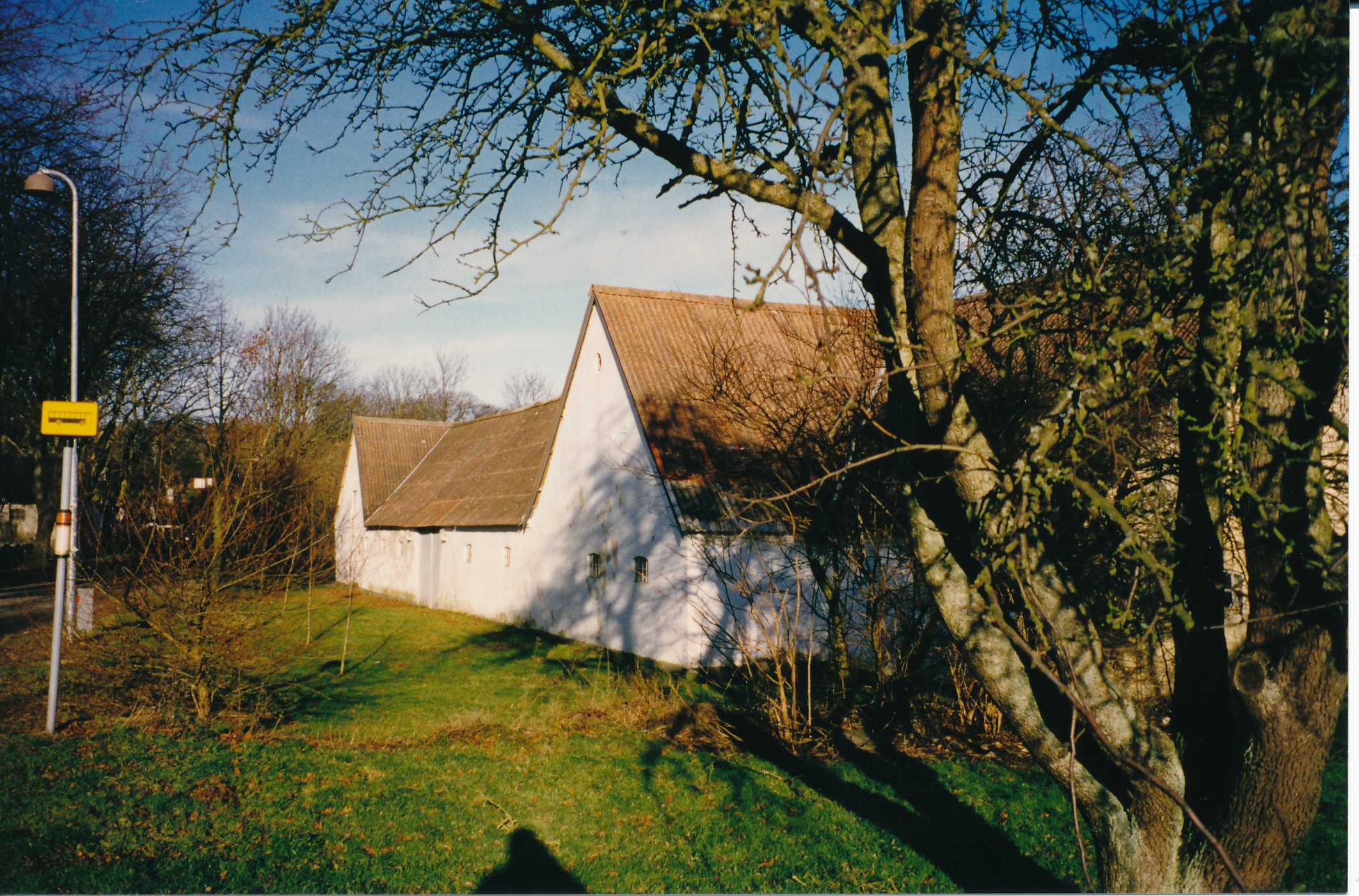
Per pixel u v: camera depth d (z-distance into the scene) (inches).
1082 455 182.4
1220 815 145.2
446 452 1310.3
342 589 1270.9
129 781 298.0
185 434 850.1
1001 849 272.5
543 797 311.1
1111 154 202.8
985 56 144.9
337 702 464.1
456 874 243.6
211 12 191.9
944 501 157.5
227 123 196.2
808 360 460.8
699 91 177.3
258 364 1105.4
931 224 146.5
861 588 376.8
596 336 738.2
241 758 334.6
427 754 359.9
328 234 204.4
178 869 231.8
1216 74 150.7
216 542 370.3
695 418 649.0
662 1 171.6
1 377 932.6
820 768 353.1
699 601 591.8
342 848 255.6
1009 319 183.9
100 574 368.2
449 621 916.0
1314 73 126.7
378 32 200.7
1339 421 126.6
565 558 786.2
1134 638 227.3
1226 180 135.0
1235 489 127.6
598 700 477.1
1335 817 284.5
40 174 444.8
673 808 305.0
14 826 250.4
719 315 687.7
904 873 254.1
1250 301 133.0
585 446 754.2
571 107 176.6
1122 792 151.9
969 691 390.9
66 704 391.5
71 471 369.1
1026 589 127.9
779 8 146.2
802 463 349.4
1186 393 160.7
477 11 196.1
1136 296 143.0
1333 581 125.0
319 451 1357.0
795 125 141.8
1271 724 135.6
